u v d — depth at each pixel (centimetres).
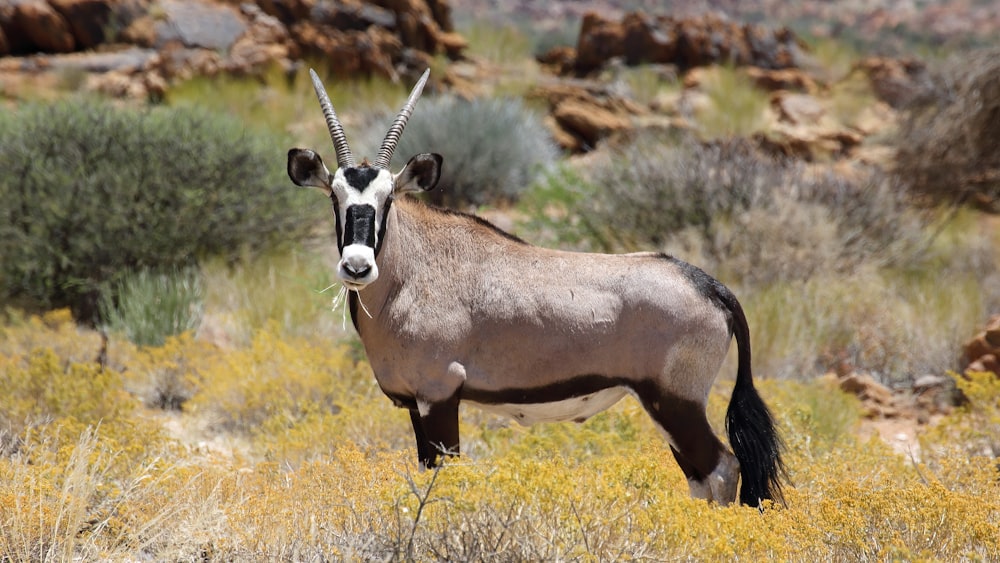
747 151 5012
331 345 3297
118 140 4181
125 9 7319
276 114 6462
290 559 1622
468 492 1515
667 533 1491
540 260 1862
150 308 3497
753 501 1855
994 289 4222
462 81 7631
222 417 2856
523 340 1814
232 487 1906
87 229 3900
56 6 7150
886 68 7831
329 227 4662
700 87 7456
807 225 4181
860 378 3256
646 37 8156
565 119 6681
